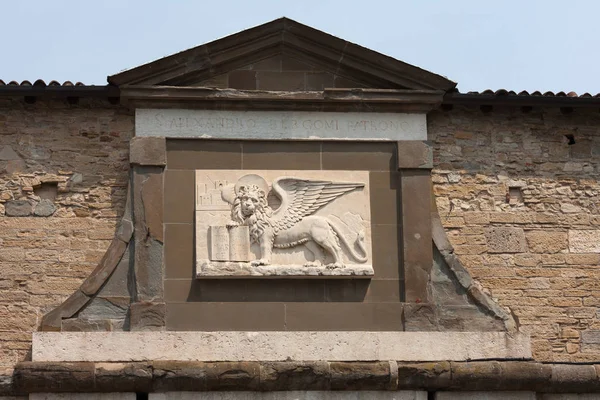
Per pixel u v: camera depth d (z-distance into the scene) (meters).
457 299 18.08
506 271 18.62
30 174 18.28
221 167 18.23
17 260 17.94
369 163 18.48
